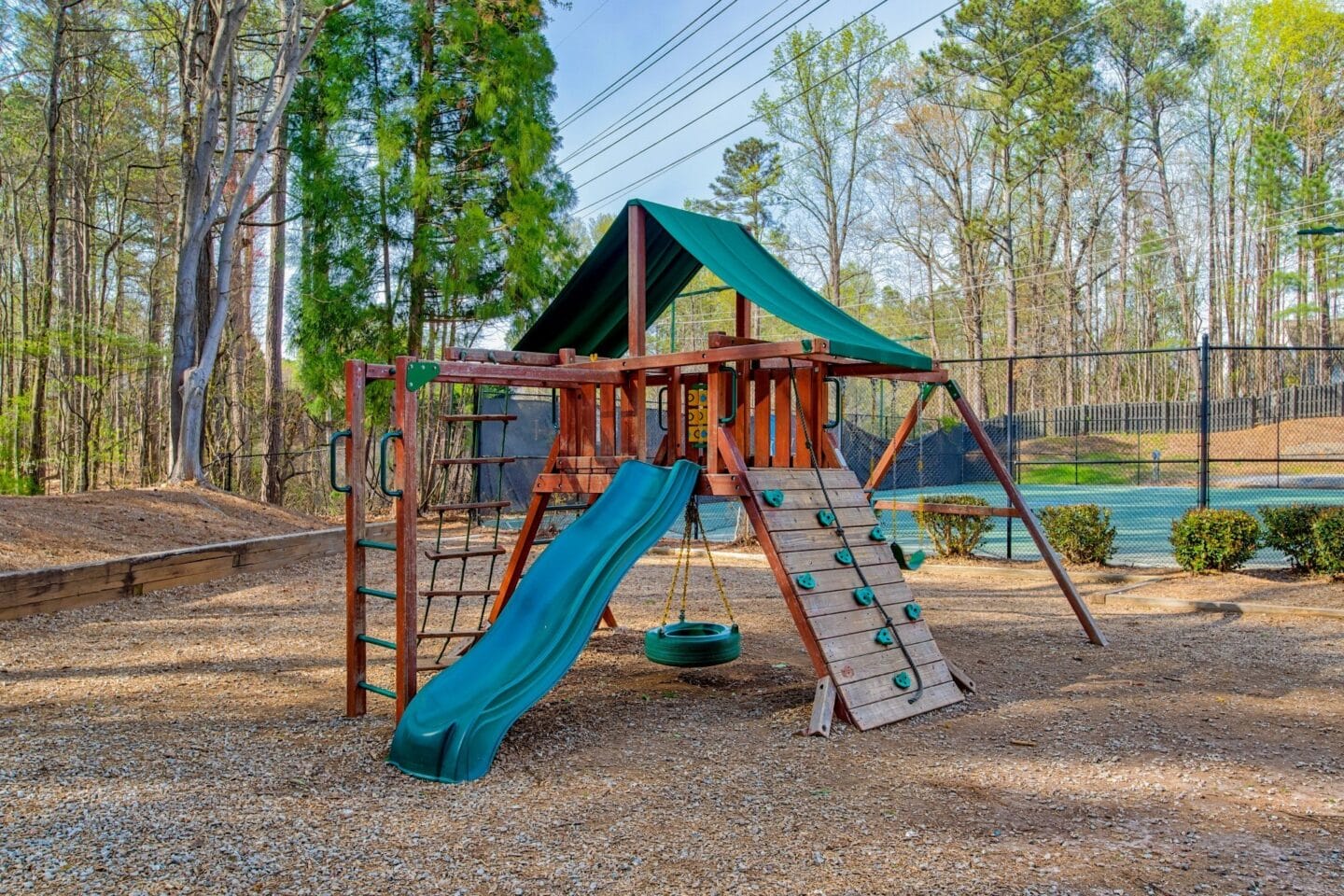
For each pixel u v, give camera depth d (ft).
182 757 12.80
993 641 21.04
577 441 19.21
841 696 14.47
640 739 13.89
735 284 17.61
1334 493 65.41
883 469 23.67
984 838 9.91
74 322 58.18
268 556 32.63
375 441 56.90
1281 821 10.41
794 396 17.63
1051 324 128.06
